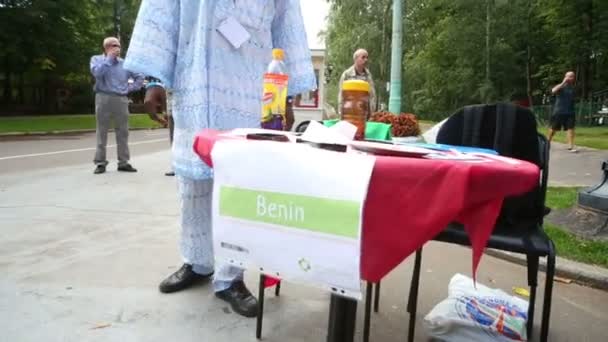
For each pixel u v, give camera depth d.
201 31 2.04
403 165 1.14
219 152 1.38
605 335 2.31
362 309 2.50
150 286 2.62
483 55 27.34
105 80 6.23
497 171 1.11
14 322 2.17
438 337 2.14
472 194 1.14
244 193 1.33
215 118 2.12
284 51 2.35
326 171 1.19
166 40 2.11
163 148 10.58
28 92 26.19
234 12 2.12
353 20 27.83
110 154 9.03
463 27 27.19
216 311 2.34
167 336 2.09
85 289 2.55
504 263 3.34
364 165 1.15
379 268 1.16
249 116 2.24
